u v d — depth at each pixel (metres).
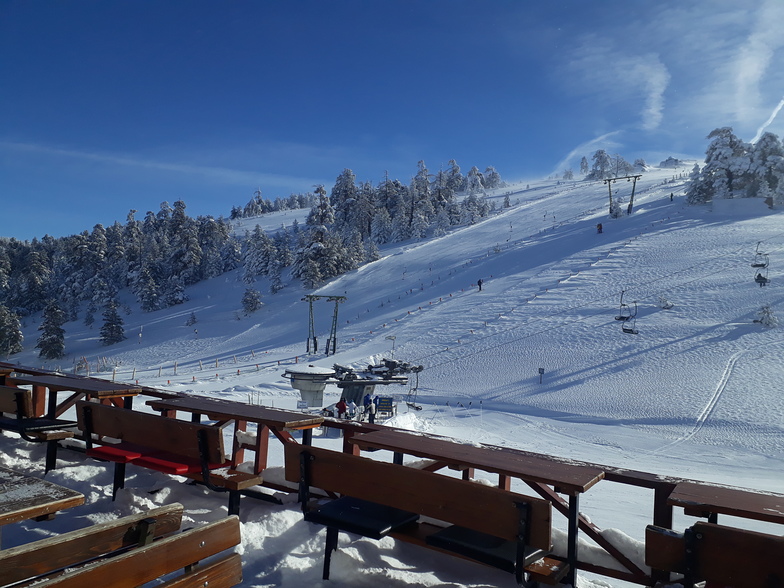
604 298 45.78
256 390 30.73
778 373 28.27
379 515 3.84
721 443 19.88
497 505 3.28
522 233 83.00
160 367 52.94
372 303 63.66
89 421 5.09
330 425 4.91
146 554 2.54
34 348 80.06
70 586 2.23
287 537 4.28
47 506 2.64
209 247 113.88
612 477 3.64
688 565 2.83
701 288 44.16
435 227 107.12
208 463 4.35
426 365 37.62
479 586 3.75
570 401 27.89
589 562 3.66
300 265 86.75
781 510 2.92
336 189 137.00
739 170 72.25
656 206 80.62
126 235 117.50
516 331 41.78
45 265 113.44
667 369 31.00
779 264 46.69
